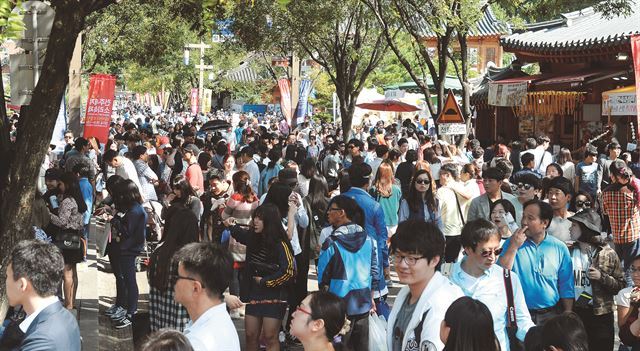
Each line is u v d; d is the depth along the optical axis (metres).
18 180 6.84
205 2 9.64
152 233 14.78
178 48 35.78
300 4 27.09
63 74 6.84
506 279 6.16
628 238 11.90
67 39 6.81
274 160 15.75
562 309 7.26
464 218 11.59
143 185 15.23
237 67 70.44
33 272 4.88
